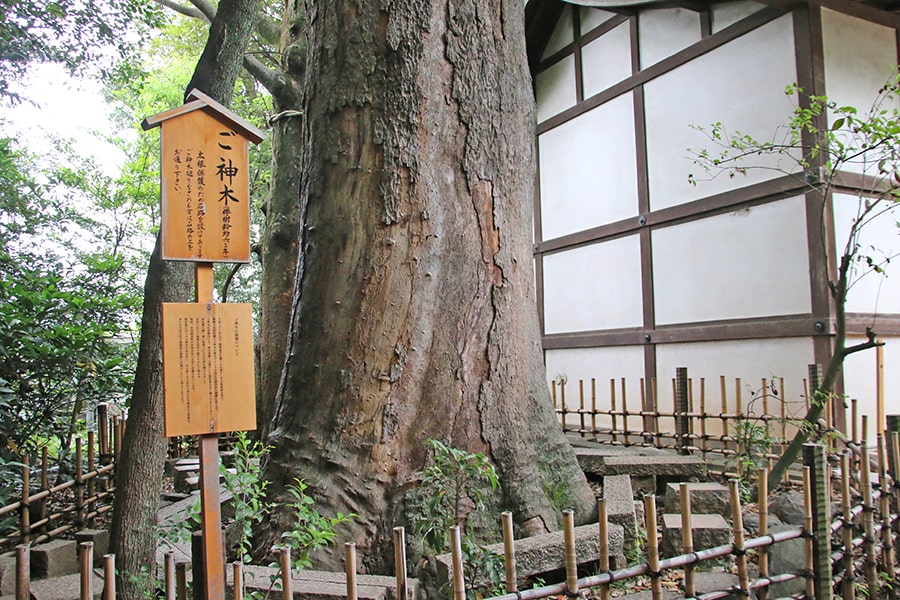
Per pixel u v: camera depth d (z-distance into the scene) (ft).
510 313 12.75
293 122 23.72
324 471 11.27
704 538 11.59
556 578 11.19
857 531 10.93
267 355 22.39
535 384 13.14
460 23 12.44
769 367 20.81
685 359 23.79
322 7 12.46
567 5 29.89
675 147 24.38
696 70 23.63
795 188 20.02
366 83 11.96
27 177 26.53
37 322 16.47
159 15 21.25
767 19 21.06
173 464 21.24
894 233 20.68
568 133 29.96
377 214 11.77
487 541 11.29
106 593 5.78
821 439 14.05
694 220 23.61
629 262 26.43
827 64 19.95
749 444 15.72
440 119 12.16
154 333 10.07
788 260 20.27
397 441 11.48
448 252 12.09
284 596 6.27
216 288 40.63
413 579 10.19
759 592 8.45
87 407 19.76
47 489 12.83
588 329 28.40
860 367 19.49
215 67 10.74
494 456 12.10
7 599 9.95
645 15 25.93
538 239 31.63
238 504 9.37
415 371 11.68
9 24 17.52
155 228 33.86
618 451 18.20
